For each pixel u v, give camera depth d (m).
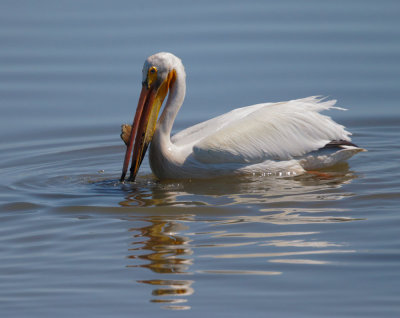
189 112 19.86
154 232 11.82
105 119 19.78
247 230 11.73
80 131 19.14
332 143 15.07
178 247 11.14
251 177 14.84
